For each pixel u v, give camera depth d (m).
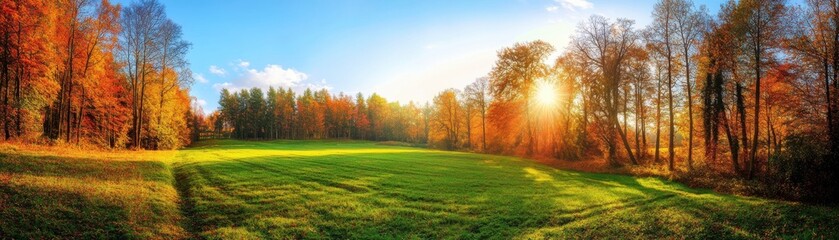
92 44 35.03
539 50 47.22
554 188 22.38
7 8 26.50
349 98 132.88
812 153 18.83
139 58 42.06
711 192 20.91
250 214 15.73
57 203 13.53
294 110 136.00
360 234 13.71
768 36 23.66
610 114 35.66
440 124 85.56
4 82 29.66
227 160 34.62
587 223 14.35
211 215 15.55
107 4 35.03
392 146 92.50
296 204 17.28
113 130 49.50
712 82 30.28
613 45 35.03
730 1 26.11
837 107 20.25
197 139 112.50
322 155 45.06
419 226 14.48
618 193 20.55
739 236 12.25
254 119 127.88
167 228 13.48
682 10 29.14
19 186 14.48
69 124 33.78
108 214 13.49
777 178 19.92
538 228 14.17
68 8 32.03
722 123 29.41
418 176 26.72
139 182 19.77
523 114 50.38
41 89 30.98
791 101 23.58
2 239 10.48
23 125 29.41
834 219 13.44
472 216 15.77
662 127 44.44
